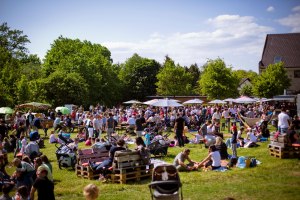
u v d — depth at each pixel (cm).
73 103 5031
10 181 1152
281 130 1866
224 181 1180
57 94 4875
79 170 1363
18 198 814
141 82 8088
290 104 4578
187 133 2788
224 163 1477
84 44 7369
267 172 1283
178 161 1385
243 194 1009
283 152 1564
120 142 1291
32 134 1399
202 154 1775
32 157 1355
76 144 1652
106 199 1009
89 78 6016
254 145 1975
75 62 6000
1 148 1589
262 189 1052
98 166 1291
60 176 1366
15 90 4747
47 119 3559
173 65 7431
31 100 4669
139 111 3397
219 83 5575
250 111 3356
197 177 1251
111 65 7656
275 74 5469
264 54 6712
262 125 2328
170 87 7231
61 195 1093
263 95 5497
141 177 1273
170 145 2088
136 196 1037
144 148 1284
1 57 5362
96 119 2364
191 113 3341
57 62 6384
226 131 2827
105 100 6625
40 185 773
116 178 1222
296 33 6700
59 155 1525
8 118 3303
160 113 3347
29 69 6169
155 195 767
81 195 1089
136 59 8594
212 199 973
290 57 6406
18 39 6072
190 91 7569
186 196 1012
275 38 6794
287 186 1077
